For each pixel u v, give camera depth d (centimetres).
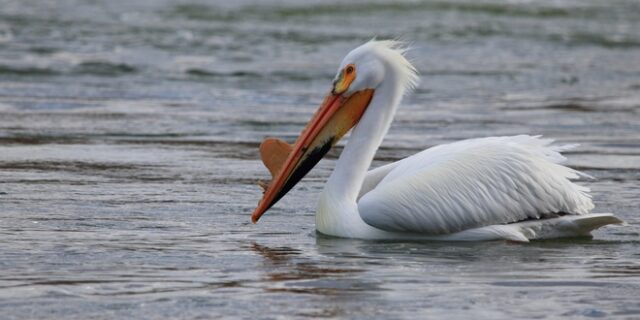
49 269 1023
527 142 1209
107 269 1027
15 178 1539
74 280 982
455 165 1160
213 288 960
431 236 1166
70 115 2227
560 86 2836
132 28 3675
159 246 1134
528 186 1160
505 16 4266
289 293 945
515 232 1159
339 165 1212
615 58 3362
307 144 1216
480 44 3594
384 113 1216
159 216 1301
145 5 4284
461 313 891
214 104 2438
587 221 1177
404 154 1839
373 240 1170
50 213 1301
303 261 1070
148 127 2094
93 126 2089
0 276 993
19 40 3325
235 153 1827
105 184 1509
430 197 1147
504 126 2181
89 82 2695
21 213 1297
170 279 991
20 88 2569
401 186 1157
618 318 882
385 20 4072
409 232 1162
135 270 1023
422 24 3991
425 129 2133
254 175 1616
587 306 916
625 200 1435
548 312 897
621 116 2336
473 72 3041
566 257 1102
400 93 1222
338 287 967
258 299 924
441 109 2434
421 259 1082
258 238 1184
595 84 2878
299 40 3544
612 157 1819
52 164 1670
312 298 929
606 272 1039
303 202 1419
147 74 2853
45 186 1481
